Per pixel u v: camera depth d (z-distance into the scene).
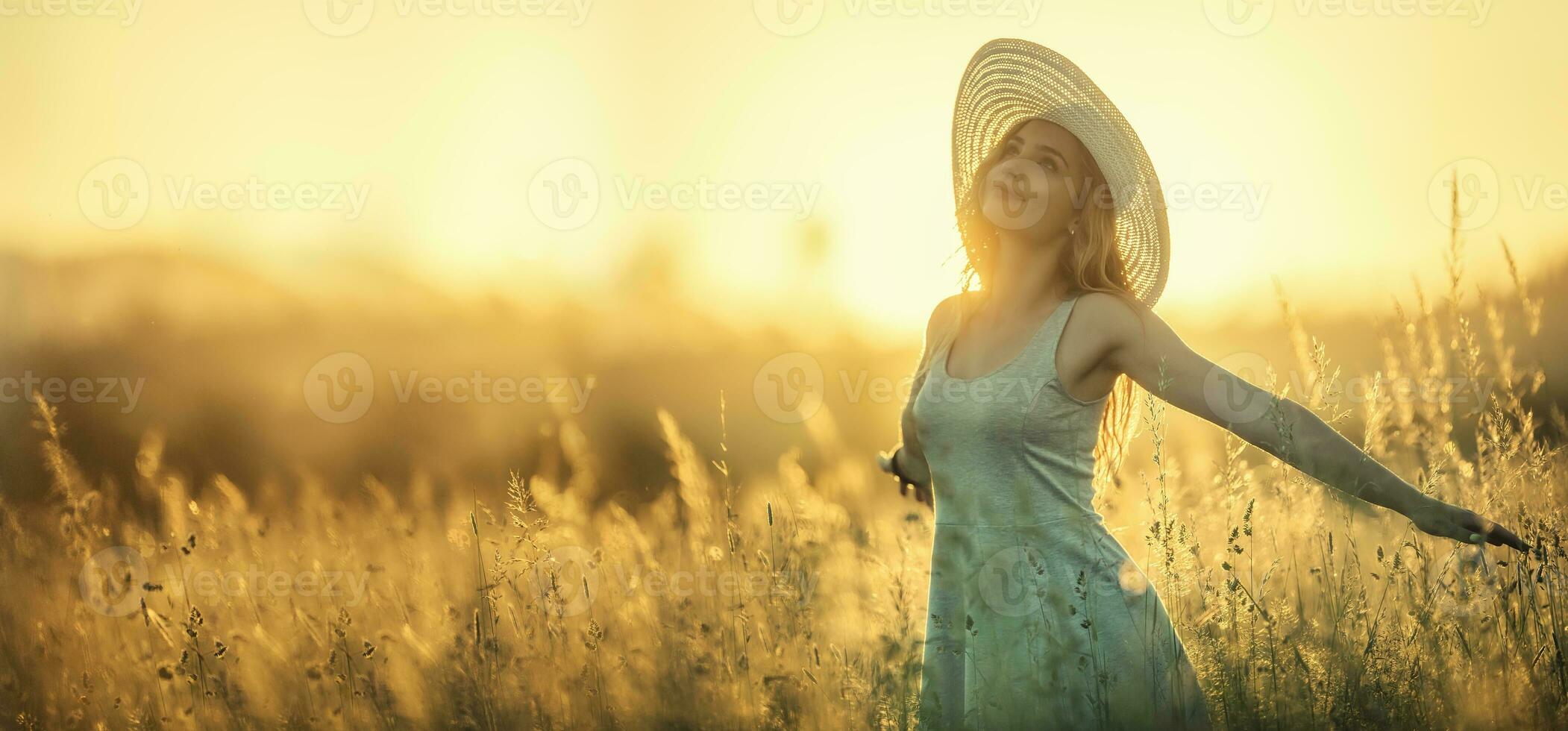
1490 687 5.35
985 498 5.70
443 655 7.15
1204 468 7.79
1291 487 7.09
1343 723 5.32
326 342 20.64
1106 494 6.62
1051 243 5.93
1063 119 6.03
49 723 6.92
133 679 7.26
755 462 11.23
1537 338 7.04
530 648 7.04
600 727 6.45
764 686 6.36
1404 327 7.14
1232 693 5.61
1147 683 5.30
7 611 7.89
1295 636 5.82
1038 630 5.50
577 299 22.16
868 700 6.04
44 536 8.98
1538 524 5.56
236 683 6.95
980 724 5.52
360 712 6.84
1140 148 5.93
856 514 9.39
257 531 9.54
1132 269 6.11
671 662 6.83
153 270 17.78
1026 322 5.87
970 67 6.73
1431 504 5.26
